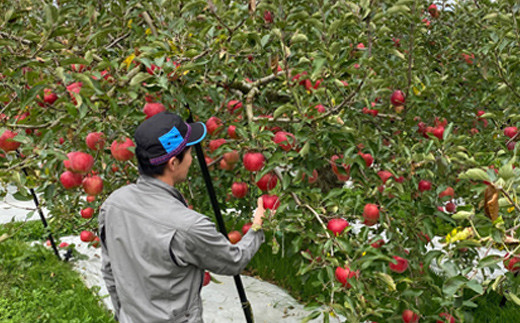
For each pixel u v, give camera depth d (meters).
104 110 2.07
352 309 1.74
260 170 2.10
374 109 2.66
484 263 1.51
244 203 3.77
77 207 3.39
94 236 3.66
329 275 1.81
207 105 2.66
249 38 2.39
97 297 4.19
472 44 3.54
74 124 2.01
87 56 1.89
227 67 2.25
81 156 1.99
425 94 2.46
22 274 4.66
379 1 2.39
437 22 3.92
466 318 2.03
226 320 3.71
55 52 2.21
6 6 2.64
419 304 2.14
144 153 1.56
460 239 1.59
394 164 2.45
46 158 1.99
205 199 3.49
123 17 2.56
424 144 2.48
